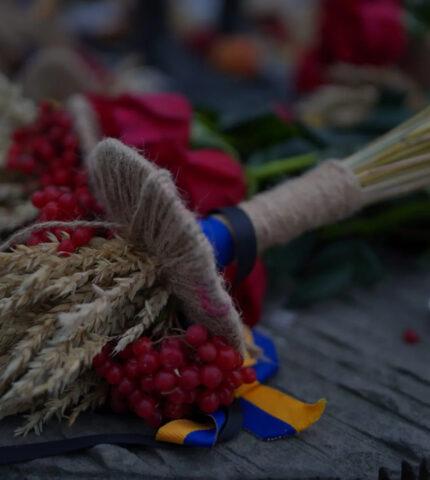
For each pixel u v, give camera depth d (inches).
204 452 16.1
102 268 15.8
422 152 18.5
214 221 17.2
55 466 15.5
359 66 27.6
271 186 22.9
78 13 68.6
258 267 19.4
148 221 15.8
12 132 20.1
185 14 105.0
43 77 26.0
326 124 26.5
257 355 16.9
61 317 14.7
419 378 18.5
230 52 84.4
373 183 18.5
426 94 28.8
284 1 96.8
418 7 29.7
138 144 18.2
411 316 21.2
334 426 16.9
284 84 80.2
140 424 16.7
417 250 25.1
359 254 22.6
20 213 18.4
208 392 16.0
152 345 16.1
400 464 16.0
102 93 26.9
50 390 14.8
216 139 22.5
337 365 19.0
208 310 15.8
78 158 19.2
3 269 15.6
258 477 15.4
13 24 30.8
